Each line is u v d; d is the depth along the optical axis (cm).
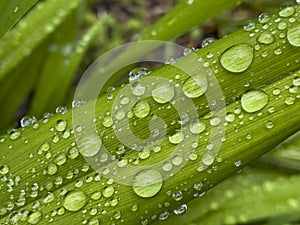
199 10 23
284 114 18
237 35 19
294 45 19
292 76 18
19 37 25
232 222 22
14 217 19
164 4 43
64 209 19
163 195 18
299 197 22
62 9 25
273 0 28
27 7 20
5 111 27
